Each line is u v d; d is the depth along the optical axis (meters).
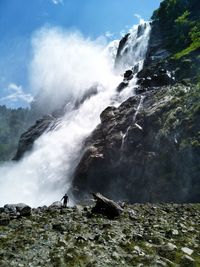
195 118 46.09
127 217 21.72
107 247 15.20
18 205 19.92
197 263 14.48
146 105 57.09
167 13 95.62
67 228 17.53
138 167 49.66
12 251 13.73
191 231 19.50
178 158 44.88
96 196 22.45
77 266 12.92
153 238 17.06
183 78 63.59
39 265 12.60
